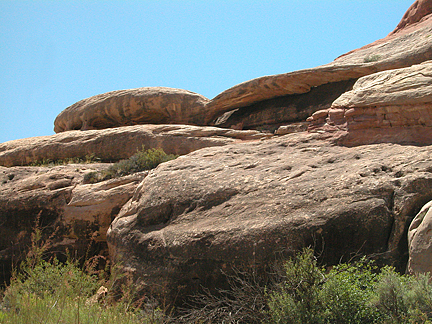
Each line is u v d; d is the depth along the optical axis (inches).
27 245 457.4
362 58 663.8
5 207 475.8
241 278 272.5
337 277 211.3
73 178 497.0
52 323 182.1
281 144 423.5
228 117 751.7
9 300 204.4
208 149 450.3
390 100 360.2
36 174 534.6
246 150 428.1
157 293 298.0
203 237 296.5
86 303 222.5
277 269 236.8
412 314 181.6
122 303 228.8
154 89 792.9
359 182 295.4
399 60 537.3
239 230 287.4
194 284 288.4
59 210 457.4
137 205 376.8
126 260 333.7
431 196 270.7
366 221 265.4
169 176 390.3
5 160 735.7
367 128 378.9
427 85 345.1
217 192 342.0
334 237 266.8
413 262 233.8
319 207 284.7
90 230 438.0
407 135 349.7
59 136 723.4
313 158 368.8
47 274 264.8
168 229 329.1
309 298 197.2
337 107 414.9
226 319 224.8
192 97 762.8
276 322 199.2
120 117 823.1
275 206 301.0
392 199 275.0
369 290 209.8
